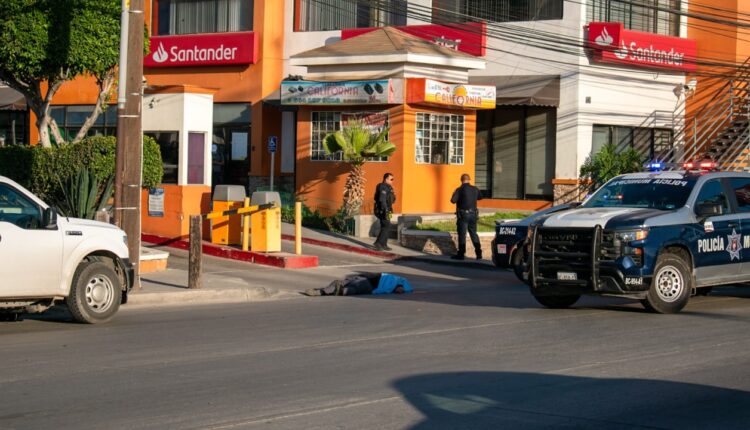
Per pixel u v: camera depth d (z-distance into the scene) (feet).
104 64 62.34
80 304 41.88
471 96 92.53
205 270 65.57
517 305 50.47
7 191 40.14
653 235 44.19
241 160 111.34
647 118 103.96
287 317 45.42
